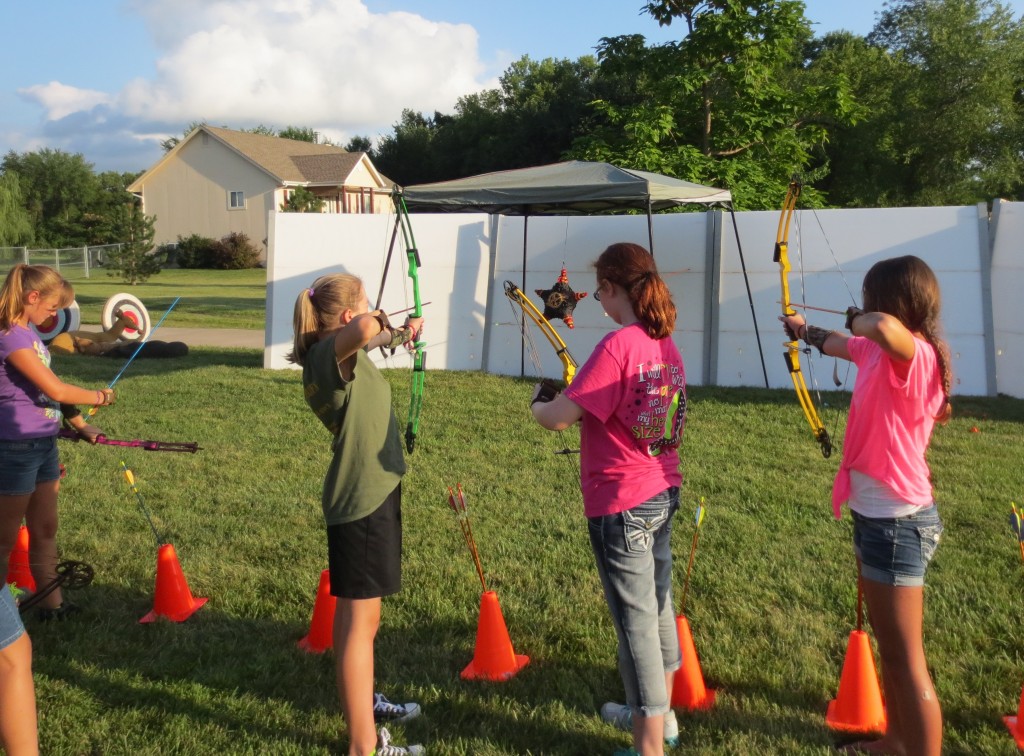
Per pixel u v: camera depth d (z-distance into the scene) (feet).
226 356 43.06
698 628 12.34
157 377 35.09
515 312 36.29
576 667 11.47
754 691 10.76
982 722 9.88
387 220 37.22
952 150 106.42
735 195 53.06
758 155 59.06
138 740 9.78
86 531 16.52
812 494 18.58
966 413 27.68
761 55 56.13
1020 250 30.35
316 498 18.71
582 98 153.07
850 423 8.64
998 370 31.71
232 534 16.44
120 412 28.04
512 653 11.47
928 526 8.31
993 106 106.22
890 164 107.34
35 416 11.55
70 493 19.07
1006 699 10.34
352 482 9.09
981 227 31.32
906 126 104.94
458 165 187.01
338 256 37.60
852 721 9.96
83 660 11.64
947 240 31.63
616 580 8.61
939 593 13.25
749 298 33.06
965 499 18.12
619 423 8.57
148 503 18.34
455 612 12.93
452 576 14.29
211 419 27.02
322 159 160.45
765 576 14.05
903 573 8.27
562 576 14.29
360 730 9.06
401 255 37.27
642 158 52.95
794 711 10.30
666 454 8.90
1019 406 28.94
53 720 10.12
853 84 103.14
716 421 26.27
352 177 156.35
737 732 9.77
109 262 116.47
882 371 8.24
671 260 34.55
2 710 8.23
